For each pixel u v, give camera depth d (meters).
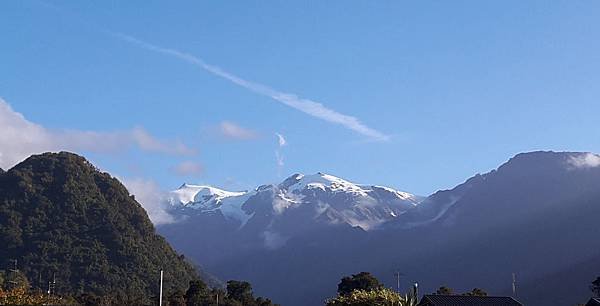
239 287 106.62
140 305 93.50
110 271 117.69
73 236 123.25
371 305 61.78
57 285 110.50
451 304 78.69
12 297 40.75
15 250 117.69
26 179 132.38
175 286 123.25
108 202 135.00
